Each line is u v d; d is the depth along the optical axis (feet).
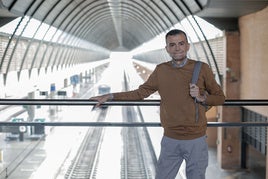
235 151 54.75
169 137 11.94
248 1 42.75
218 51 58.03
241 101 14.07
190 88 11.28
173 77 11.68
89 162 64.08
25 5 51.90
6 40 56.44
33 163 57.36
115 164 59.82
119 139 78.79
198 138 11.80
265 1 42.16
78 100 13.38
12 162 56.80
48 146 68.80
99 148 71.20
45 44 87.76
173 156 12.16
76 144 72.23
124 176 54.19
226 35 53.62
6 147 66.33
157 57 138.51
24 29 60.08
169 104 11.74
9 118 75.51
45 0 58.08
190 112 11.56
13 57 62.28
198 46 68.49
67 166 57.88
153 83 12.20
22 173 51.93
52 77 96.53
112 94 12.79
